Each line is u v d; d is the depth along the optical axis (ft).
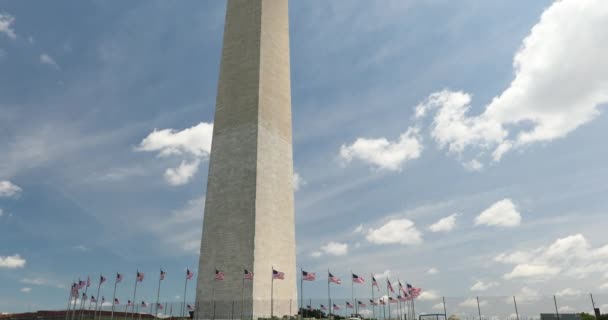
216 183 162.20
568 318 131.13
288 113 180.55
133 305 181.98
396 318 161.07
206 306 149.18
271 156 163.84
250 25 179.22
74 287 202.69
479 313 145.69
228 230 152.97
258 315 140.36
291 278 159.43
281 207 162.81
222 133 168.14
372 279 161.27
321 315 157.89
